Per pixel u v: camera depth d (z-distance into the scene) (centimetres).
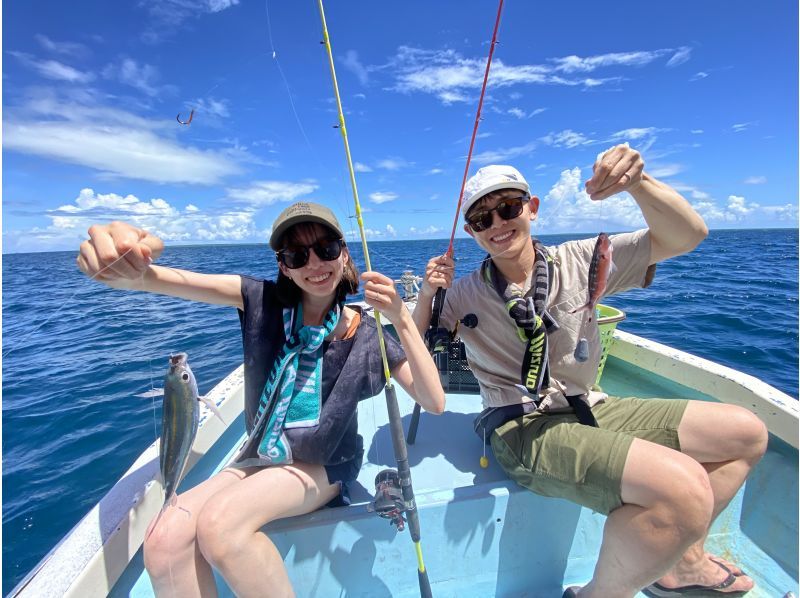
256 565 147
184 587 147
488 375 219
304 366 183
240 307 193
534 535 194
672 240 189
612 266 199
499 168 204
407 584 190
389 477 188
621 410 204
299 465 177
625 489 153
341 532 180
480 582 194
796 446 217
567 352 206
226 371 527
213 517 144
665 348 331
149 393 161
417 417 254
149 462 211
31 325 652
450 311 229
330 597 184
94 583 153
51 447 358
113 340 652
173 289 170
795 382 485
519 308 195
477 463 234
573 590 184
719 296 959
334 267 175
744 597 174
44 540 267
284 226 166
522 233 206
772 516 204
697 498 141
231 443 277
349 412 180
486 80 180
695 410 179
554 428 187
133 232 148
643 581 153
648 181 181
